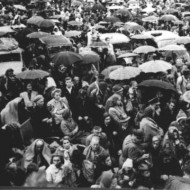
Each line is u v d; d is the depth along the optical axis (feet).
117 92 33.73
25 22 78.18
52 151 27.89
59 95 31.96
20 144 28.50
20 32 58.39
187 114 33.37
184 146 26.63
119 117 31.42
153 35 62.95
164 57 54.44
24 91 37.81
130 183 22.75
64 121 30.58
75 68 43.55
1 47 51.49
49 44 51.93
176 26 76.69
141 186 22.67
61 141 29.25
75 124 31.14
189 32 74.69
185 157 25.70
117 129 31.30
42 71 38.27
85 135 31.01
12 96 37.63
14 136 28.30
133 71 40.75
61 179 24.07
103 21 75.66
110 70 43.14
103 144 27.84
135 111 33.91
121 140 31.12
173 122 29.43
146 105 34.32
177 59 48.85
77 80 36.47
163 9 99.09
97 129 27.81
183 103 34.86
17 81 38.55
